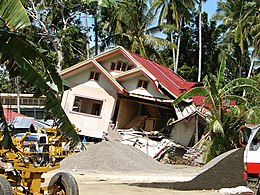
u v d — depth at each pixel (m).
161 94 32.22
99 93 33.25
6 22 7.09
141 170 22.27
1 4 7.10
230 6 50.03
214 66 54.59
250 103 29.14
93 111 33.66
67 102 33.53
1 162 8.72
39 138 13.50
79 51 43.03
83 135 32.81
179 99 26.11
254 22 41.97
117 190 13.93
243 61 55.06
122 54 33.44
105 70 32.59
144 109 35.81
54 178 8.97
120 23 41.69
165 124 34.25
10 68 8.08
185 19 48.06
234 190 13.03
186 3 45.03
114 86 32.69
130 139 30.30
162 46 45.38
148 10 44.09
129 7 40.81
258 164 11.34
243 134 12.38
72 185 8.71
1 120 8.64
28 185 8.56
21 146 10.49
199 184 14.84
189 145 30.83
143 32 43.44
